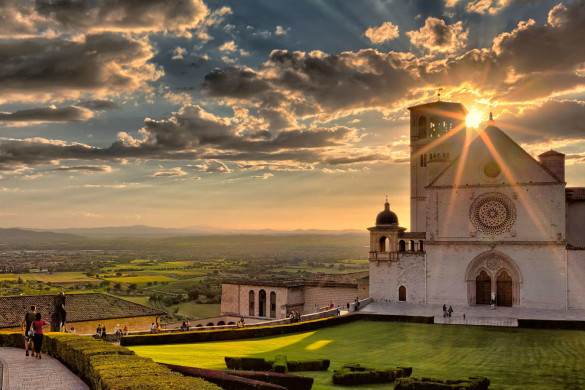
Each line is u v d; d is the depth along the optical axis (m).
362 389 36.12
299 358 48.47
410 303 90.06
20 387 25.06
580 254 79.44
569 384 39.41
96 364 24.06
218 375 29.86
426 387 34.53
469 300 85.69
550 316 74.88
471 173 86.62
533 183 82.50
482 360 49.41
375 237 94.19
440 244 88.12
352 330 70.75
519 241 82.62
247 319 102.88
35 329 34.03
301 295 103.31
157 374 22.06
